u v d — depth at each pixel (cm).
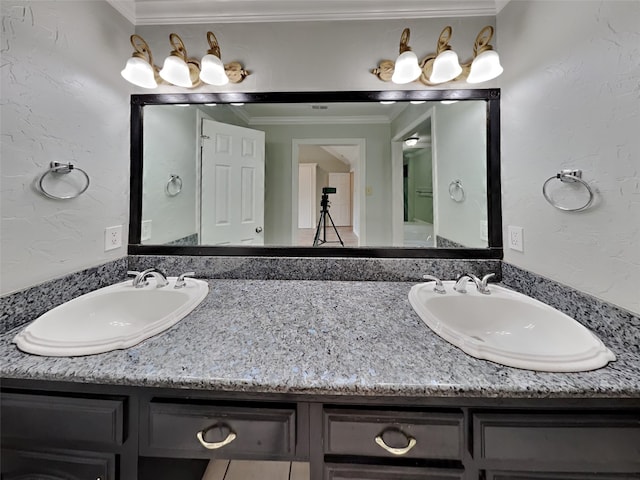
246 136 138
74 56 97
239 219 138
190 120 134
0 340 71
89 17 103
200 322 83
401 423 58
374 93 123
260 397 60
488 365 61
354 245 136
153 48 126
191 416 60
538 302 91
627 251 69
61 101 92
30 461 63
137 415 61
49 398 61
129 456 62
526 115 103
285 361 63
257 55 125
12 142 78
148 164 129
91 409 61
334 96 125
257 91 125
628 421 56
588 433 56
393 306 96
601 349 64
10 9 77
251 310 92
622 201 70
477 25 119
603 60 74
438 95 121
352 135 136
